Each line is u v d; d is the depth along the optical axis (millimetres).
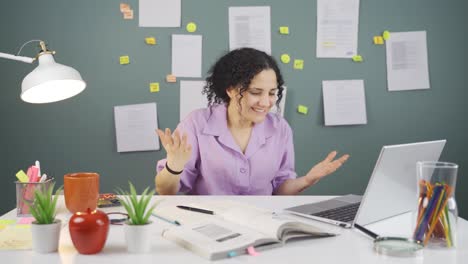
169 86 2742
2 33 2668
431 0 2799
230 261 995
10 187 2723
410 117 2834
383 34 2793
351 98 2799
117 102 2734
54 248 1050
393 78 2811
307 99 2791
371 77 2807
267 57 1886
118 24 2709
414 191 1350
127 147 2742
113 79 2727
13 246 1073
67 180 1312
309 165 2814
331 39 2775
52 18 2688
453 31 2811
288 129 2064
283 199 1599
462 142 2852
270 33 2756
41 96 1711
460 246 1110
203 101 2748
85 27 2699
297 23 2762
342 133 2820
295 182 1923
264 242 1071
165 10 2715
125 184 2764
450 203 1082
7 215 1371
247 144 1949
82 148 2742
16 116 2705
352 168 2836
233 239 1066
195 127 1956
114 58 2721
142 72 2732
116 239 1140
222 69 1918
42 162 2730
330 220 1293
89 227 1016
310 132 2805
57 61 2701
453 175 1083
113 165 2758
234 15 2738
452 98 2834
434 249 1086
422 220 1095
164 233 1156
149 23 2717
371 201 1229
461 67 2828
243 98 1817
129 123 2740
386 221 1315
